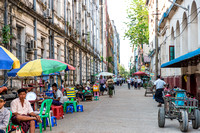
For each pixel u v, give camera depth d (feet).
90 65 122.72
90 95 62.34
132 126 28.04
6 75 35.45
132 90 113.39
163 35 100.94
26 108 22.67
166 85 48.29
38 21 51.29
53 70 32.27
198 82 42.93
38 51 51.19
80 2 98.94
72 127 27.81
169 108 27.71
